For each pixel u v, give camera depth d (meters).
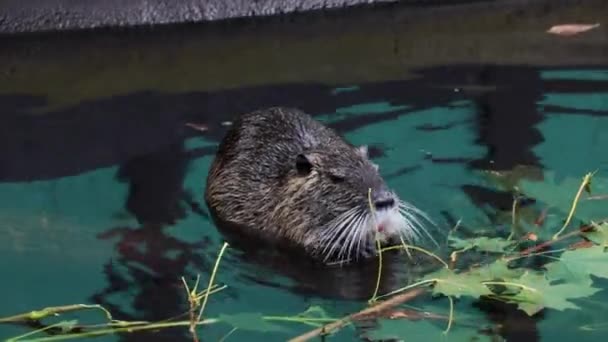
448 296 7.95
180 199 9.94
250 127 10.20
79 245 9.05
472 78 12.41
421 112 11.45
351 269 8.70
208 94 12.26
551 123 11.02
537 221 9.14
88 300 8.12
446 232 9.05
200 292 8.15
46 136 11.20
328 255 8.90
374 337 7.39
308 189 9.19
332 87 12.30
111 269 8.63
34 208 9.70
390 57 13.30
